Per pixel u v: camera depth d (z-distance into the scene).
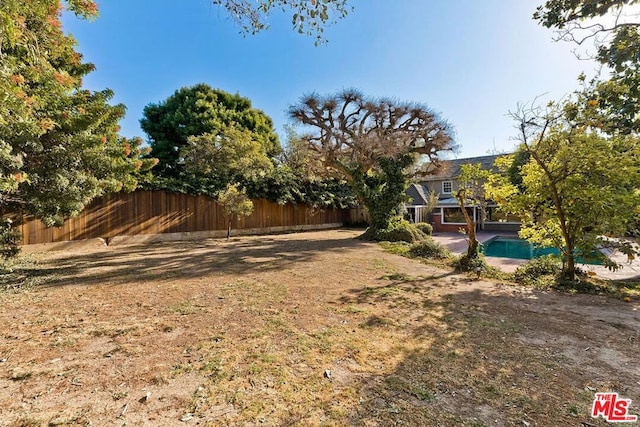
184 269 6.29
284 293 4.54
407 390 2.12
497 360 2.56
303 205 17.64
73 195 5.17
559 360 2.56
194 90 18.55
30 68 4.25
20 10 3.53
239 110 20.09
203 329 3.18
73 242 9.59
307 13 3.75
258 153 14.30
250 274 5.82
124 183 7.00
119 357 2.57
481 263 6.44
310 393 2.08
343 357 2.61
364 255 8.22
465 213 6.75
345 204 19.78
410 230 11.75
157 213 11.64
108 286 4.89
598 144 4.72
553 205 5.44
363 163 12.23
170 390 2.11
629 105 5.44
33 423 1.75
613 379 2.27
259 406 1.94
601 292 4.68
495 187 6.21
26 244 8.73
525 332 3.16
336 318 3.54
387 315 3.65
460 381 2.24
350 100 11.70
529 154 5.48
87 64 6.18
